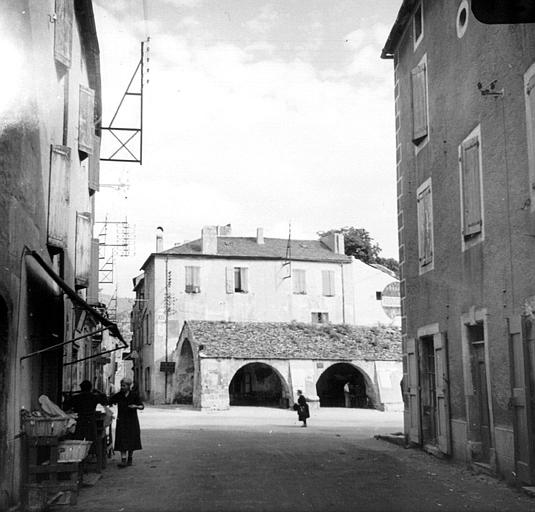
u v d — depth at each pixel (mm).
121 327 64750
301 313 49406
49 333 11453
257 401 42844
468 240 11719
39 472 8320
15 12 8352
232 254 48812
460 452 12047
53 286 11680
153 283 47844
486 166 10906
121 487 9891
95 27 16719
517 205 9758
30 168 9250
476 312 11266
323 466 11984
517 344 9578
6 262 7676
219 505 8328
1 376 7621
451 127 12641
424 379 14664
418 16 14867
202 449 15195
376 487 9648
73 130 15312
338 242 52781
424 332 14266
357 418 30281
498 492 9242
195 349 36938
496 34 10531
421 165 14586
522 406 9359
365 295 51562
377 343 39188
